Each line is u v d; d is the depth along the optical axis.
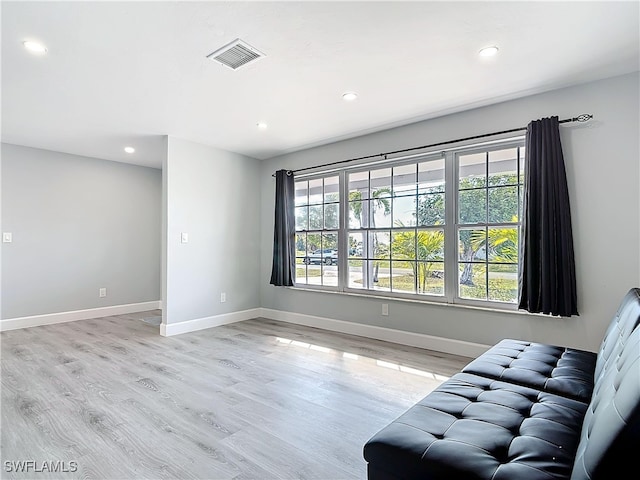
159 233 6.08
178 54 2.40
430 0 1.88
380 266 4.13
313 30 2.14
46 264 4.81
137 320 5.09
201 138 4.35
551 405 1.46
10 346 3.75
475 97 3.12
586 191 2.82
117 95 3.06
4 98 3.11
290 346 3.78
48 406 2.37
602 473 0.83
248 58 2.46
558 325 2.94
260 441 1.98
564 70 2.64
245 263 5.19
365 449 1.27
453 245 3.55
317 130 4.02
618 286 2.70
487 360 2.03
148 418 2.22
